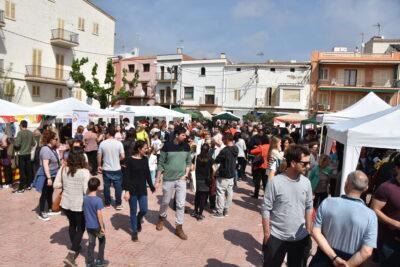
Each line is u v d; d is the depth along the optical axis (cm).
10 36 2814
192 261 557
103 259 517
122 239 634
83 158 541
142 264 536
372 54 4003
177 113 2177
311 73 4191
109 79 3434
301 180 391
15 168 1039
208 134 1119
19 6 2872
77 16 3431
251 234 695
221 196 797
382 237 462
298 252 388
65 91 3344
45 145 718
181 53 4938
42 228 674
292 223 380
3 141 1004
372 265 562
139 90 5184
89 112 1534
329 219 334
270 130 1448
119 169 818
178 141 671
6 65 2797
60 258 545
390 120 700
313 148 813
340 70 4109
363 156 985
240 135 1333
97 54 3694
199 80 4703
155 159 1063
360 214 322
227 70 4534
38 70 3036
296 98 4188
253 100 4391
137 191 630
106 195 832
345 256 325
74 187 523
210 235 679
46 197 726
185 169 668
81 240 571
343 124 878
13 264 520
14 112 1179
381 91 3934
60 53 3275
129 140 981
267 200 387
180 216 655
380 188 443
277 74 4306
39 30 3059
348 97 4106
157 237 653
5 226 678
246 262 562
